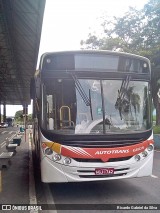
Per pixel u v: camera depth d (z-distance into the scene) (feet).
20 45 51.31
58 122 13.89
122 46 49.39
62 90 14.15
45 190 16.08
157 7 45.37
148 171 14.40
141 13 50.98
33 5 33.88
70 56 14.35
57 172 13.53
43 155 13.84
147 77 15.16
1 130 109.09
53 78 14.19
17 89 104.94
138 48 47.65
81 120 13.89
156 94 47.62
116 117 14.17
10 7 35.01
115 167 13.56
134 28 51.72
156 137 39.52
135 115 14.53
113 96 14.38
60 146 13.47
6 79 83.41
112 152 13.55
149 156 14.44
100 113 14.03
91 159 13.41
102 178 13.51
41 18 37.35
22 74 76.54
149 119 14.80
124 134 13.80
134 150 13.92
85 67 14.38
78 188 16.26
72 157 13.38
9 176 20.45
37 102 15.25
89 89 14.21
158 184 17.04
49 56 14.33
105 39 52.60
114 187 16.39
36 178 19.57
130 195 14.74
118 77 14.60
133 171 14.02
